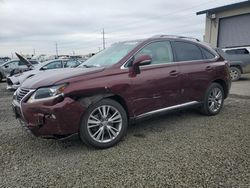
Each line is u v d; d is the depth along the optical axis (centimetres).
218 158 357
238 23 1711
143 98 439
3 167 348
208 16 1864
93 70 403
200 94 543
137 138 447
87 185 298
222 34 1819
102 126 399
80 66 484
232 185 288
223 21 1800
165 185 293
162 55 482
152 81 447
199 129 488
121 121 416
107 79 399
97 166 344
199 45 561
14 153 394
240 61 1255
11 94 1030
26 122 378
